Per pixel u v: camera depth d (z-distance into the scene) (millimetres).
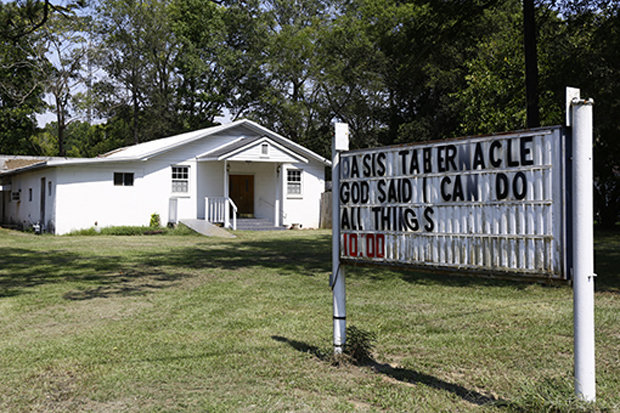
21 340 6250
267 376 4934
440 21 12969
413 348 5852
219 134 27000
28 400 4375
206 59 45969
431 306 8141
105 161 23812
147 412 4109
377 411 4105
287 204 27406
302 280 10719
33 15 14711
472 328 6723
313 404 4238
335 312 5418
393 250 4852
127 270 12180
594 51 10906
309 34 44438
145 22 45438
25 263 13336
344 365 5199
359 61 41469
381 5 37000
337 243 5344
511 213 4047
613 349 5711
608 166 20734
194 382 4773
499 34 21500
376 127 45312
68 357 5539
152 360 5422
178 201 25875
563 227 3760
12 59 37594
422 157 4625
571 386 3992
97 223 23891
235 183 28016
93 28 42562
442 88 34062
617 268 12336
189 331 6621
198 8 44938
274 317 7371
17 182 29281
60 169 23172
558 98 11320
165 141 29188
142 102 48656
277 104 45938
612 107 10484
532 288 9688
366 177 5078
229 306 8133
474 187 4266
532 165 3930
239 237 21938
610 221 26109
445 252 4453
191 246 18172
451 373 5016
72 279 10852
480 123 20969
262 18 45906
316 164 28438
